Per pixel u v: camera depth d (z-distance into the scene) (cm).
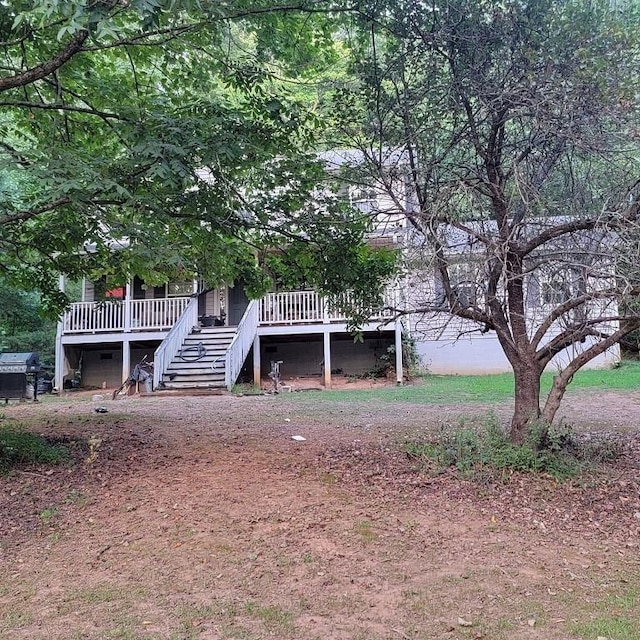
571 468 568
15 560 411
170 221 692
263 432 800
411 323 1381
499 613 326
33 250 832
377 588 359
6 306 1720
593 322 571
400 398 1151
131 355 1739
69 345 1652
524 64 547
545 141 587
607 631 304
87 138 789
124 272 841
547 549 421
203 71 734
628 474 576
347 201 704
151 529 458
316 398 1191
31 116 775
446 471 581
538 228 597
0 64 693
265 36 679
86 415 970
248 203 701
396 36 608
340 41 745
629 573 381
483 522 469
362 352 1683
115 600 347
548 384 1259
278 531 450
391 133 642
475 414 931
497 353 1574
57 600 348
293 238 731
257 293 871
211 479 569
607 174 578
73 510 501
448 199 574
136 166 584
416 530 452
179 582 371
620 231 490
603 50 512
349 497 522
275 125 668
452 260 599
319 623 315
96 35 427
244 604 339
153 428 831
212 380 1340
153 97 723
